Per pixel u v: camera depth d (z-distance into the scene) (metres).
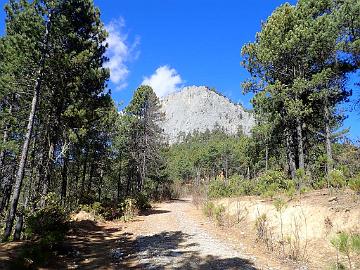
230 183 24.00
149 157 39.16
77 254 10.79
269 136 23.39
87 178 35.19
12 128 18.50
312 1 19.27
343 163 13.84
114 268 9.30
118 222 18.64
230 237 13.07
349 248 7.08
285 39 19.25
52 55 15.95
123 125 36.22
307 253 9.55
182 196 54.03
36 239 11.38
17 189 13.50
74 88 17.53
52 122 18.23
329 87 18.78
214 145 78.62
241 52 23.22
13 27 15.52
